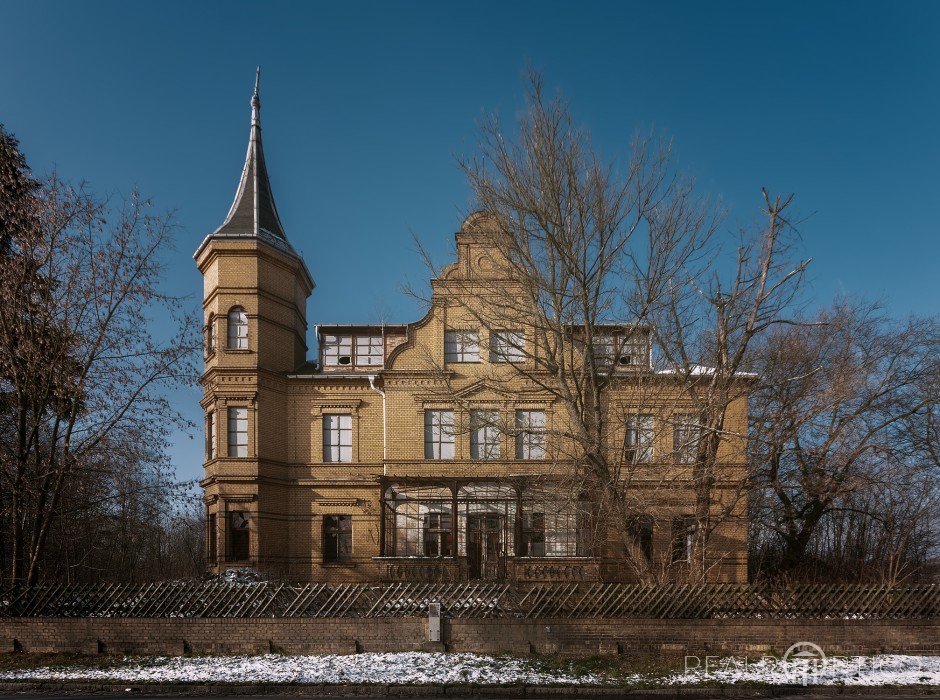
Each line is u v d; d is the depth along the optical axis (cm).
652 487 2042
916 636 1453
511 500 2502
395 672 1262
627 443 2141
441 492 2639
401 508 2645
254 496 2605
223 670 1290
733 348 1945
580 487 1753
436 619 1444
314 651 1445
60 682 1216
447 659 1357
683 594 1470
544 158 1686
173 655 1430
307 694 1180
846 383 1841
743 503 2262
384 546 2508
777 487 2055
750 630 1445
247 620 1463
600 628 1443
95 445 1761
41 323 1658
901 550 2361
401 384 2711
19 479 1661
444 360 2703
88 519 2080
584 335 1792
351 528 2747
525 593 1493
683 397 2041
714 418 1742
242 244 2728
